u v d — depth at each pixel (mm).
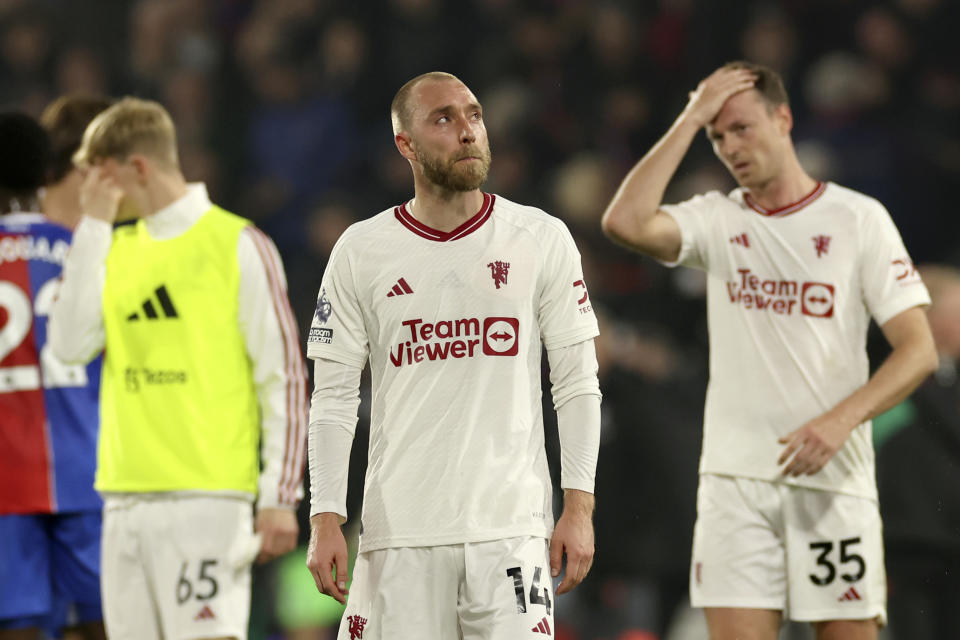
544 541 14625
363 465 26562
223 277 17375
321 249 36156
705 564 17688
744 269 17891
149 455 17141
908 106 38281
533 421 14703
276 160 42375
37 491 18297
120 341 17484
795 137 38031
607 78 40562
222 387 17328
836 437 16719
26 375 18469
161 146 17750
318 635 25578
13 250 18688
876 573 17469
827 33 39375
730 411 17797
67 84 46062
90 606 18812
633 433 25156
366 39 42781
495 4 41938
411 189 40156
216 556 17062
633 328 31016
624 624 26891
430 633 14477
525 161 38812
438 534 14398
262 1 45125
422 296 14594
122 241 17859
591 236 34844
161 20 45562
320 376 14898
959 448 22656
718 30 40094
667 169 18078
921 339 17359
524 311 14617
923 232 37156
